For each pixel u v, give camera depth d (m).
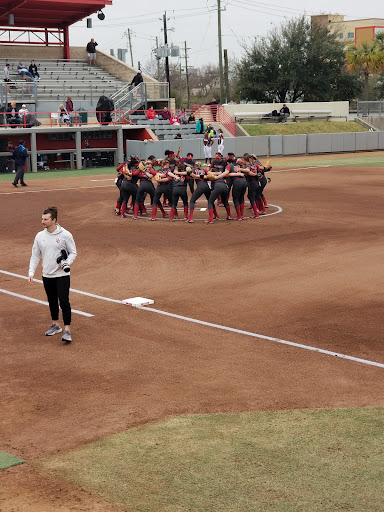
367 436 6.69
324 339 9.90
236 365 8.92
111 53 58.12
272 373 8.61
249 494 5.61
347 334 10.09
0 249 17.16
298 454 6.32
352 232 18.67
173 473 6.02
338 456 6.26
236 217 21.50
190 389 8.14
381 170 38.22
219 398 7.84
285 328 10.45
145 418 7.32
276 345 9.70
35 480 5.96
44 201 26.34
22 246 17.53
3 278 14.08
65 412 7.55
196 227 19.92
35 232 19.59
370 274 13.79
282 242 17.41
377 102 63.94
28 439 6.85
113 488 5.78
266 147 50.00
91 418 7.36
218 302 12.00
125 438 6.80
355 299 11.98
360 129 60.00
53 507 5.49
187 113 55.78
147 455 6.39
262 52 68.56
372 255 15.62
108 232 19.31
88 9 49.75
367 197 26.38
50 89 47.44
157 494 5.66
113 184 32.59
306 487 5.71
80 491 5.75
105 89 49.78
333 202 24.97
